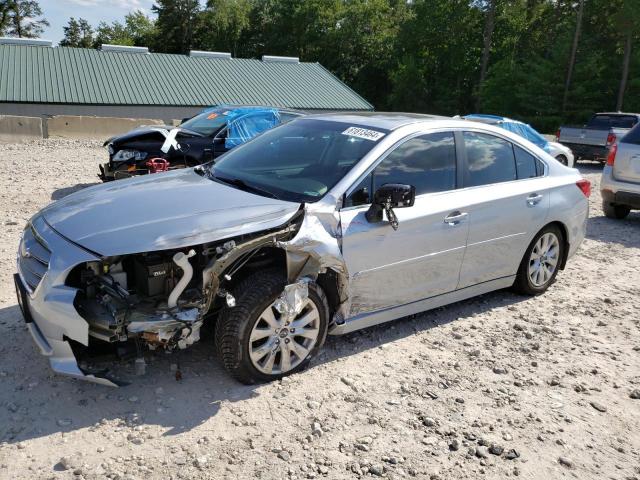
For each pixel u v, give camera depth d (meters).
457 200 4.56
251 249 3.39
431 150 4.54
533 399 3.80
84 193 4.10
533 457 3.21
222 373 3.83
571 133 18.48
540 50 60.19
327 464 3.03
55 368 3.23
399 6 69.56
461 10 58.19
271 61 37.38
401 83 59.53
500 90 52.81
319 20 68.25
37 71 30.50
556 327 4.98
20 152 14.66
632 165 9.18
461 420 3.51
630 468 3.19
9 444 3.03
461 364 4.20
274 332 3.65
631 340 4.82
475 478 3.01
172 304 3.37
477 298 5.57
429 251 4.39
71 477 2.82
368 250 4.00
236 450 3.09
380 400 3.66
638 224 9.60
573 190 5.62
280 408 3.49
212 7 74.25
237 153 4.82
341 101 33.44
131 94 30.16
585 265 6.93
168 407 3.43
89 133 18.77
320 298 3.79
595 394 3.92
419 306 4.55
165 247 3.21
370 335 4.58
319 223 3.74
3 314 4.53
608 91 48.34
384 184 4.16
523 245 5.23
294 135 4.75
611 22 49.78
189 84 32.25
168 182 4.25
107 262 3.37
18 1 75.75
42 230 3.54
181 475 2.88
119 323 3.25
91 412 3.34
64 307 3.14
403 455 3.14
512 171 5.17
